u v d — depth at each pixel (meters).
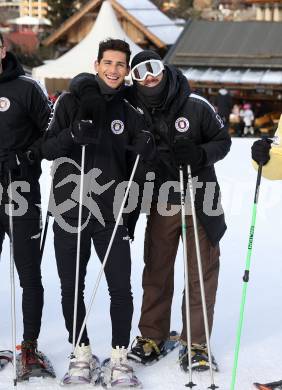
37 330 3.37
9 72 3.18
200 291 3.38
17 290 4.53
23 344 3.35
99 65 3.08
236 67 22.78
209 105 3.28
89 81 3.08
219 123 3.30
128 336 3.21
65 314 3.25
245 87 22.22
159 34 26.22
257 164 3.17
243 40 23.48
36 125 3.33
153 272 3.48
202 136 3.33
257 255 5.44
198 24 24.52
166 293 3.53
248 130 20.86
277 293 4.54
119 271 3.17
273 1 31.42
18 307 4.21
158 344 3.53
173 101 3.22
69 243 3.17
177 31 27.16
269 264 5.20
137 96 3.21
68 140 3.02
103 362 3.36
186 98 3.24
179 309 4.22
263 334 3.87
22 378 3.22
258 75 22.33
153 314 3.51
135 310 4.18
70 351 3.60
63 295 3.23
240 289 4.60
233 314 4.15
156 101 3.19
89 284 4.66
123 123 3.16
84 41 21.11
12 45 27.69
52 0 40.34
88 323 3.98
